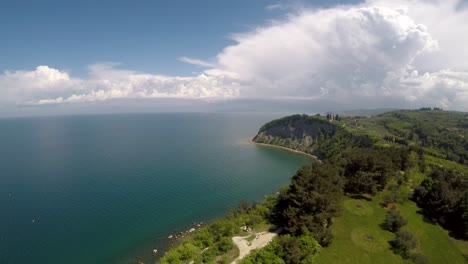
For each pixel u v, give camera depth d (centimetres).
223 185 15812
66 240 9400
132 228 10312
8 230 10094
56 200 13038
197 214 11675
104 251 8775
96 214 11506
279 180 17212
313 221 7875
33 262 8169
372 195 9988
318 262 6762
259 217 9450
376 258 7025
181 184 15812
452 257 7312
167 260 7519
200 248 7994
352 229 8106
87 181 16162
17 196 13562
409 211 9138
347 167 11050
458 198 8556
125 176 17350
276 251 6856
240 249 7594
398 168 11894
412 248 7288
